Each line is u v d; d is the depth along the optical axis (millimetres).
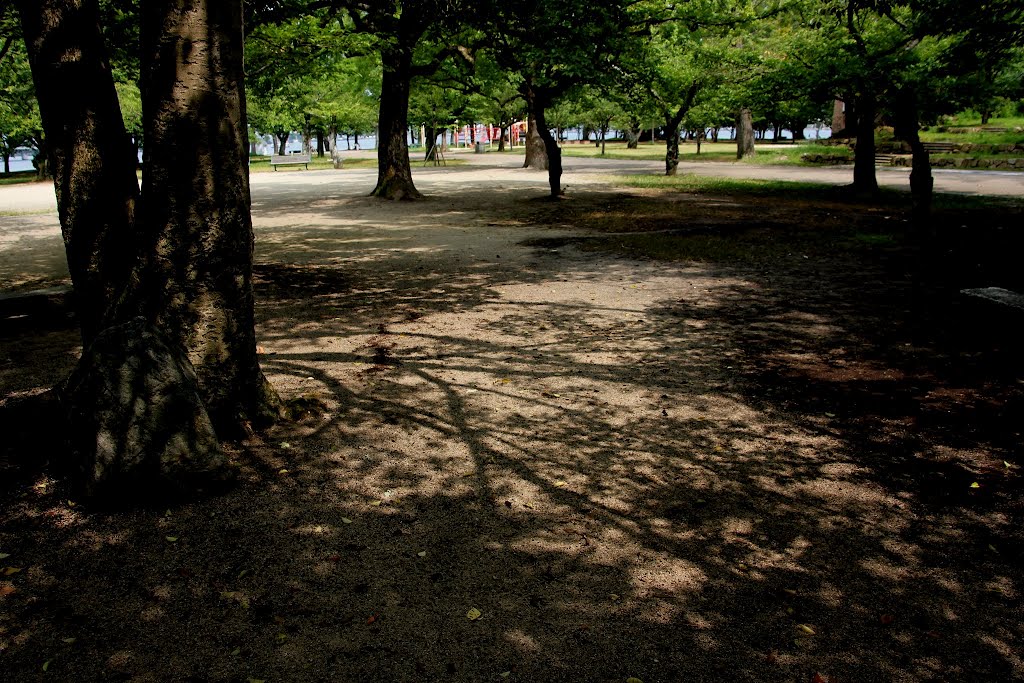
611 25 16391
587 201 20094
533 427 5012
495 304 8641
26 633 2912
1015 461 4387
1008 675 2676
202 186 4344
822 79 18453
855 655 2783
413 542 3586
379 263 11453
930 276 9602
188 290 4445
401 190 21625
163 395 3898
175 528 3701
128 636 2893
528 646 2838
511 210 18484
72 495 4023
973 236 12641
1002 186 21641
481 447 4688
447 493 4086
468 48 22438
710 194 21422
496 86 28828
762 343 6906
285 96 39438
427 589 3205
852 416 5129
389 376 6062
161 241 4367
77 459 3920
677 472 4328
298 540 3592
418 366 6332
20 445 4617
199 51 4176
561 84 18781
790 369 6152
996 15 12664
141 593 3168
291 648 2820
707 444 4711
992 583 3238
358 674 2680
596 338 7172
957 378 5828
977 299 7543
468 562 3416
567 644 2850
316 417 5160
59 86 4520
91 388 3857
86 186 4664
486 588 3215
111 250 4770
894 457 4484
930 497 3992
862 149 20297
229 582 3246
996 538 3590
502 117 47844
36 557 3441
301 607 3074
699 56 22906
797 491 4078
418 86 29688
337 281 10094
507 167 38406
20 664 2730
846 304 8305
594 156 47562
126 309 4441
